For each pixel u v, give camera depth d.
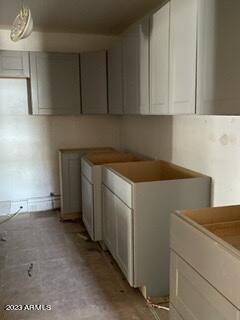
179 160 2.71
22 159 4.06
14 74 3.58
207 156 2.30
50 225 3.70
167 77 2.10
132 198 2.13
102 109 3.66
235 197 2.03
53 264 2.74
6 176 4.03
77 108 3.84
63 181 3.81
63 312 2.09
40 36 3.85
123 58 3.04
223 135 2.11
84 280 2.48
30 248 3.07
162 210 2.19
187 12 1.78
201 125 2.36
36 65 3.64
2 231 3.50
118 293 2.31
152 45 2.32
